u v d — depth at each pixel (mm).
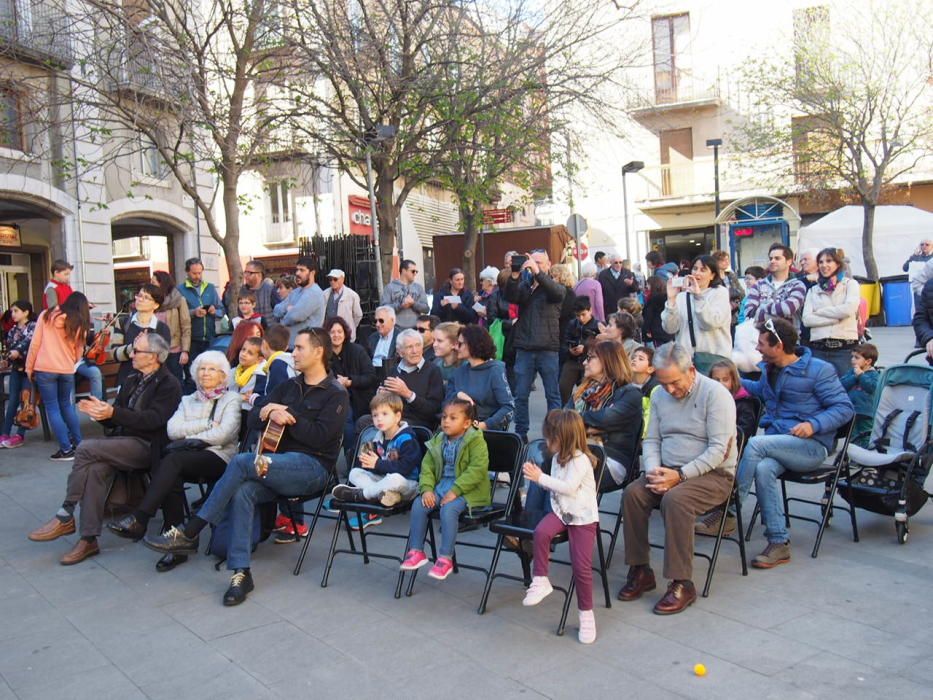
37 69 12445
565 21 13102
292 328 9289
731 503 5156
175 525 5879
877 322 21156
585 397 5816
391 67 12797
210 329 10750
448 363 7285
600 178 29531
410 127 13469
